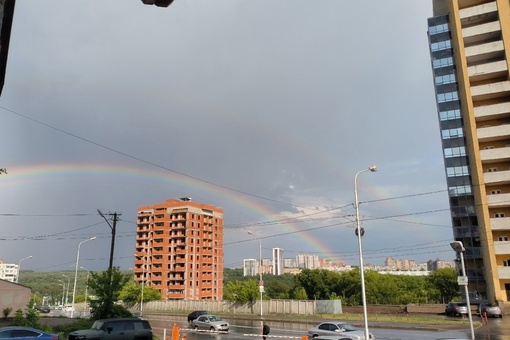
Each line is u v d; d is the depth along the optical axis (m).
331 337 18.67
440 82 66.38
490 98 58.88
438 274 81.25
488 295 53.09
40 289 124.88
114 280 28.50
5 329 16.72
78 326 25.41
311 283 90.31
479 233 56.75
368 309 51.56
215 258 130.62
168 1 3.30
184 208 124.06
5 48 2.94
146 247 127.00
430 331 29.00
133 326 20.55
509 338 23.09
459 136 63.44
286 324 37.91
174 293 118.56
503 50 57.75
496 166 56.38
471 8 61.50
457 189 61.88
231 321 42.78
